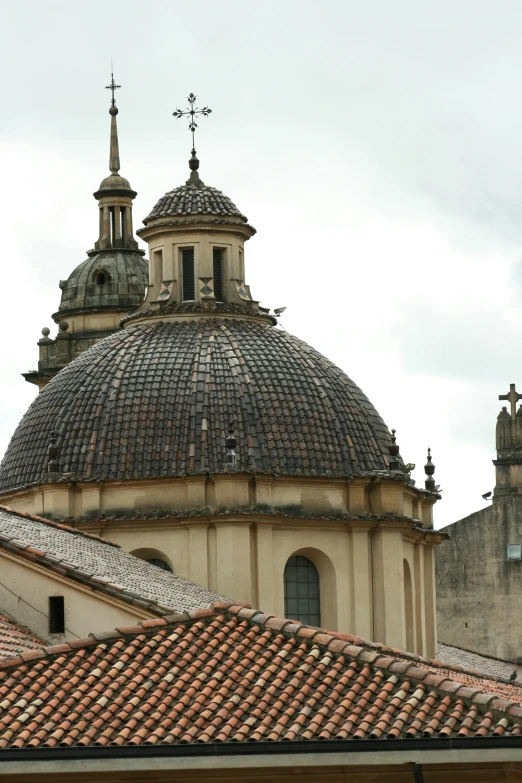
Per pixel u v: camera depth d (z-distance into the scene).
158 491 82.69
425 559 89.19
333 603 83.56
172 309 89.12
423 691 41.41
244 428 83.88
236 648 44.00
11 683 43.09
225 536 81.62
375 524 84.12
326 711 41.09
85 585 56.00
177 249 90.12
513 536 121.44
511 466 122.62
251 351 86.62
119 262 119.19
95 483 82.88
